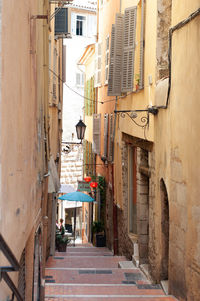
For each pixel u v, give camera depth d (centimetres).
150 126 1074
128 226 1440
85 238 2702
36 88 671
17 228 446
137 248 1311
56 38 1611
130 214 1441
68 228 3062
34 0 630
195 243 723
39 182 723
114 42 1389
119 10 1594
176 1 849
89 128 2653
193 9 743
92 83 2498
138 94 1229
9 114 389
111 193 1853
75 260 1459
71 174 3083
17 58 441
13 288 345
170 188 881
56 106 1573
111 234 1841
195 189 723
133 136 1313
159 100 966
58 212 3014
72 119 3238
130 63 1260
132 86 1250
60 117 1917
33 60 618
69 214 3077
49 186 1031
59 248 1803
